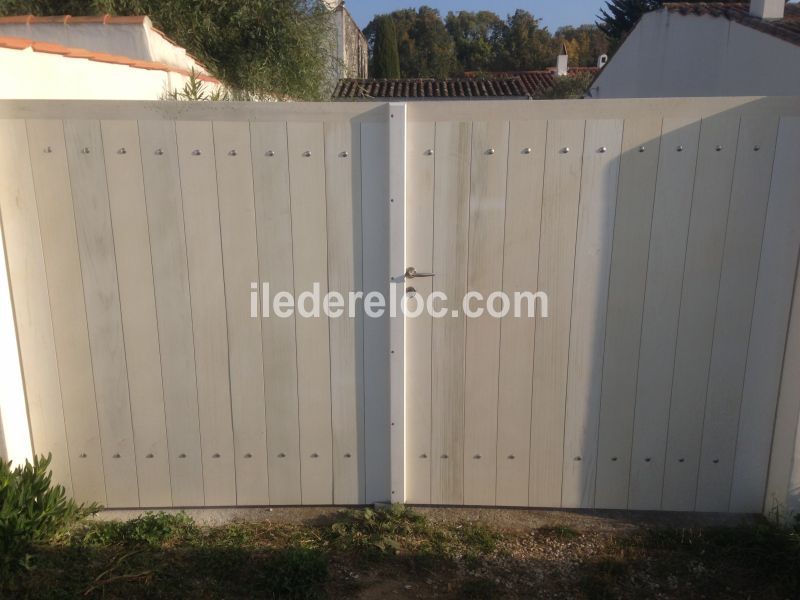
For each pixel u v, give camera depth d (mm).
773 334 3088
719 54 7887
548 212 3025
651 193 2988
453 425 3248
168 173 2988
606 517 3289
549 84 20469
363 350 3176
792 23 7035
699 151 2945
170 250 3057
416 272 3084
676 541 3053
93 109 2920
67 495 3264
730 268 3043
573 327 3131
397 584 2766
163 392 3188
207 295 3107
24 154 2945
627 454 3254
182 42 8414
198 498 3314
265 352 3170
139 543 2977
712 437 3211
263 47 9188
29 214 2994
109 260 3053
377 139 2979
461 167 2990
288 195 3025
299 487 3316
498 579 2805
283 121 2959
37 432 3189
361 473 3311
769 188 2963
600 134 2947
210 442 3250
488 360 3176
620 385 3180
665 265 3053
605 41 42625
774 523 3088
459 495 3326
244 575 2766
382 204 3035
